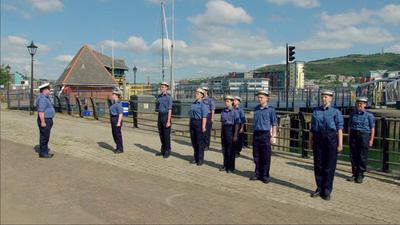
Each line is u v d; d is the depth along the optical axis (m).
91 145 10.04
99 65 36.22
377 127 22.61
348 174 7.48
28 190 5.46
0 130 12.82
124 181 6.19
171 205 4.88
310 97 29.53
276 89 30.08
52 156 8.29
